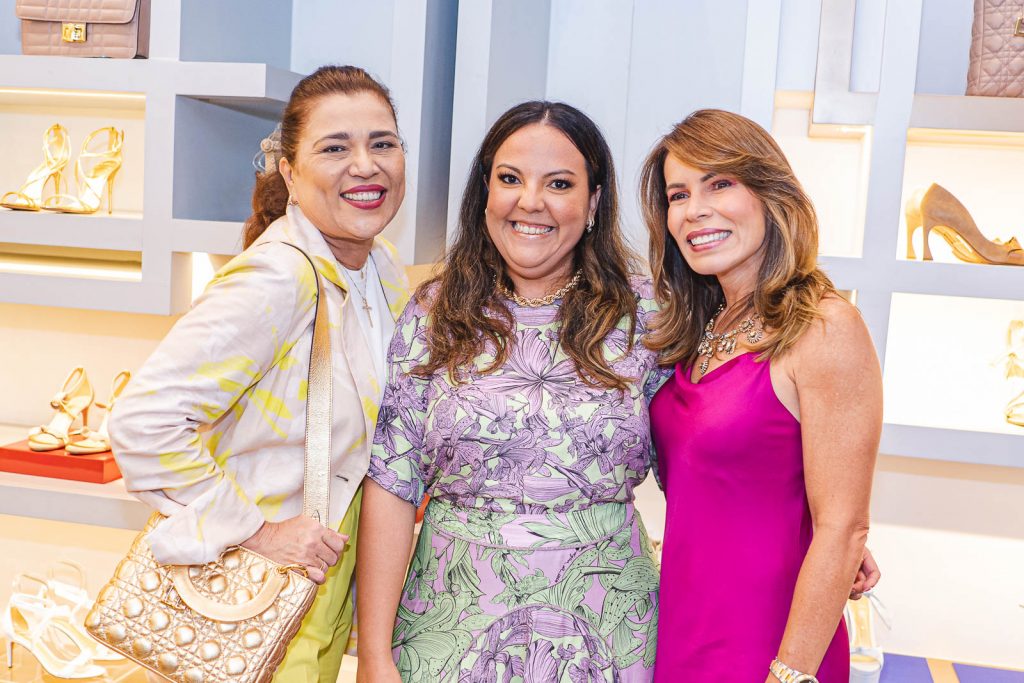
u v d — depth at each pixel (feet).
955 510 7.95
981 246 6.83
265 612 4.66
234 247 6.94
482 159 5.36
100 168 7.81
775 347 4.79
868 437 4.63
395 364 5.42
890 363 7.90
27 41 7.24
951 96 6.62
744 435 4.83
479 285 5.39
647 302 5.52
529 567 4.94
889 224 6.73
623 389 5.12
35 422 8.82
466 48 6.81
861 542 4.68
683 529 5.06
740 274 5.16
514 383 5.08
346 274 5.44
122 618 4.68
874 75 7.33
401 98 7.01
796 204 4.89
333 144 5.00
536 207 5.03
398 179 5.24
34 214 7.23
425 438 5.25
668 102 7.92
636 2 7.89
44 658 7.69
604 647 4.97
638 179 8.02
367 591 5.28
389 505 5.32
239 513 4.76
